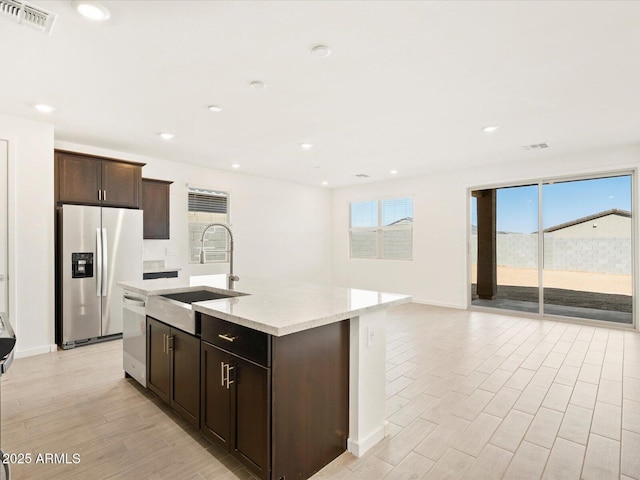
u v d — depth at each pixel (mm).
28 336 3574
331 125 3721
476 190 6031
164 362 2445
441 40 2123
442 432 2201
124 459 1920
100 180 4117
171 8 1818
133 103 3115
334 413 1938
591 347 3910
